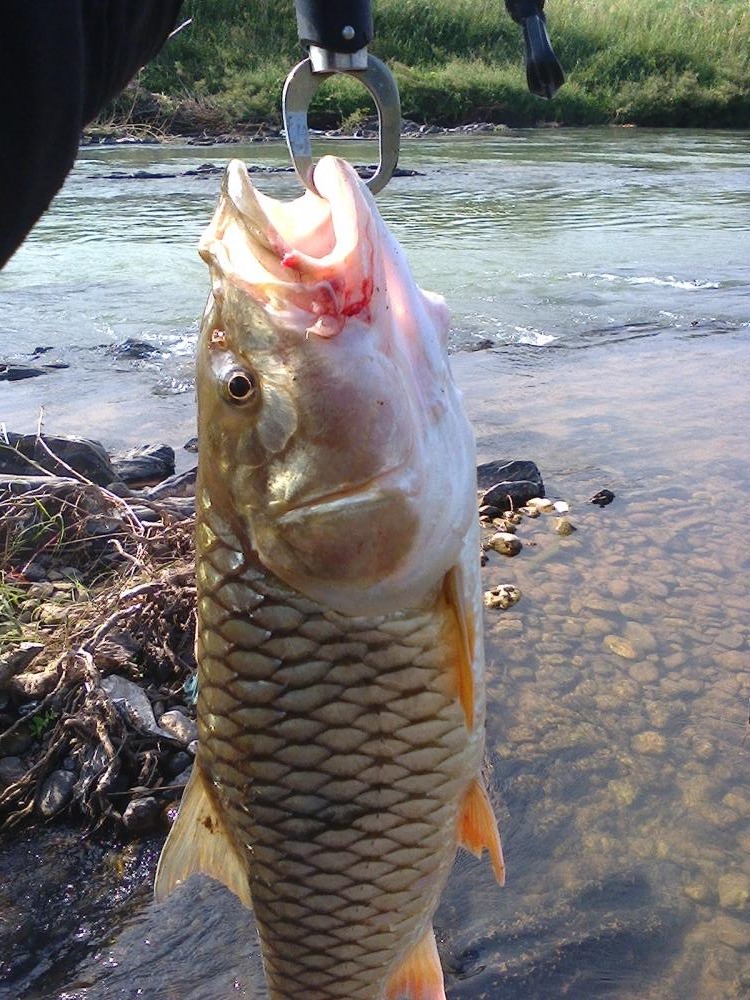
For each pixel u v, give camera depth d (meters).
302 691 0.41
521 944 0.66
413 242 2.82
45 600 1.01
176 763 0.80
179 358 1.89
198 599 0.43
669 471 1.36
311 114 5.96
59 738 0.81
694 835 0.75
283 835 0.43
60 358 1.90
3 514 1.11
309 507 0.38
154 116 5.68
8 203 0.30
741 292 2.29
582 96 6.57
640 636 0.99
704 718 0.87
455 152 4.90
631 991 0.63
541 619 1.01
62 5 0.29
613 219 3.16
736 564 1.12
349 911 0.44
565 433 1.50
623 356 1.87
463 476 0.41
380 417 0.38
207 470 0.40
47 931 0.68
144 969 0.66
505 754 0.83
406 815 0.43
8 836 0.76
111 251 2.75
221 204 0.40
